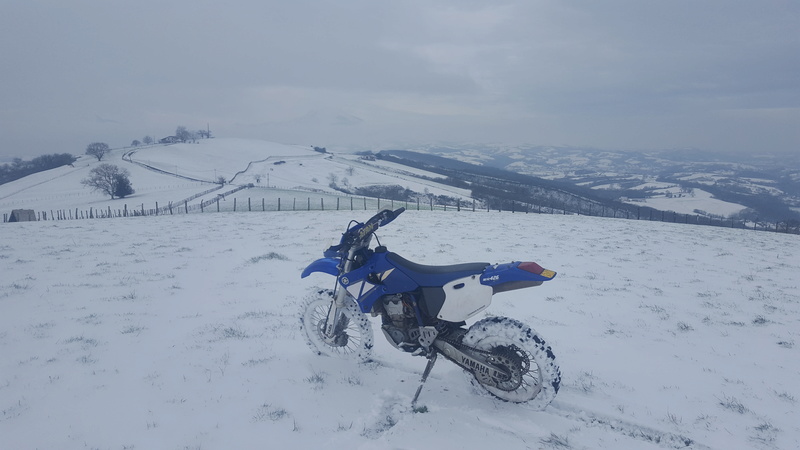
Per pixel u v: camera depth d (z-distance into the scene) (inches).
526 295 349.4
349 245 189.6
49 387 196.2
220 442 153.2
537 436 155.3
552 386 162.6
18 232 767.1
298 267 446.3
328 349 222.2
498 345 170.7
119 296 346.9
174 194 3595.0
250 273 424.2
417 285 178.1
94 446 152.6
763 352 236.5
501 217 1098.7
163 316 297.4
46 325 279.3
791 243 761.0
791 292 379.9
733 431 157.5
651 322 286.2
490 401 178.4
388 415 169.9
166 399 183.8
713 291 380.5
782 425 161.8
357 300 194.7
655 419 165.0
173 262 483.8
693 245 679.7
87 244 620.7
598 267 475.2
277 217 1032.8
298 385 193.9
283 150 7588.6
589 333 262.8
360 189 4569.4
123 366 216.8
